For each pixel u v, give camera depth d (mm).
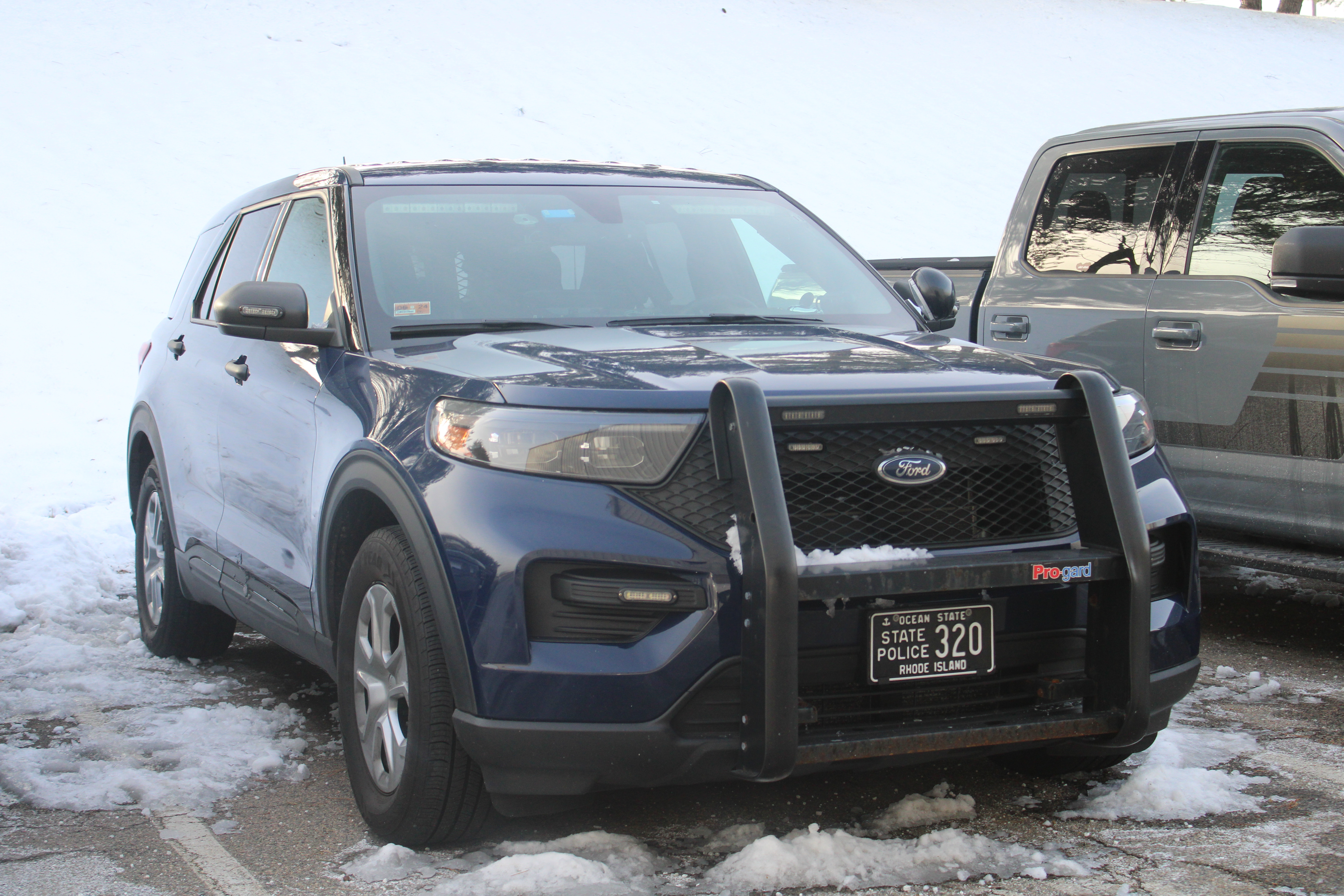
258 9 29984
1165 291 5312
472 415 2986
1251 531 4961
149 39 26734
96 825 3322
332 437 3490
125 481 9188
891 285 4449
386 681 3170
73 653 5195
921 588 2760
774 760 2660
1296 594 6035
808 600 2689
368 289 3762
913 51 39219
